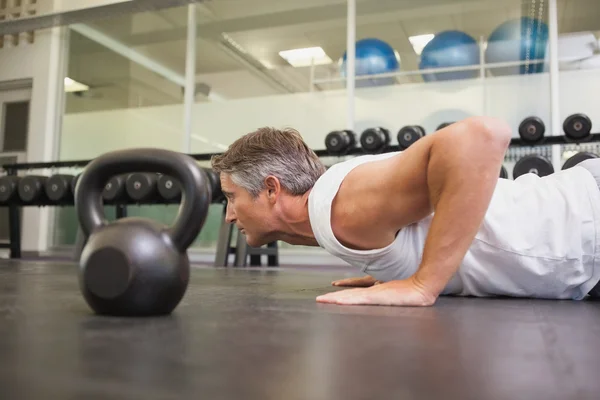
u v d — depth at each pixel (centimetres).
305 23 546
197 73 580
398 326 69
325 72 537
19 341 54
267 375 41
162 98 579
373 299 96
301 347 53
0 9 611
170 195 388
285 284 160
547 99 434
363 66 483
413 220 105
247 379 39
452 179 92
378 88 481
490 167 91
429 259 97
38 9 595
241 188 111
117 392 35
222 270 277
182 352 49
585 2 458
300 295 116
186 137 549
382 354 50
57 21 553
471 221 94
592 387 38
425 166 94
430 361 47
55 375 40
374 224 104
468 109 451
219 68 573
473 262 116
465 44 450
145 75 591
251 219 113
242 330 64
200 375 40
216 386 37
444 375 42
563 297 121
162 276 73
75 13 529
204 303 97
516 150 421
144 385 37
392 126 475
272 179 108
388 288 98
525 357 49
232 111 537
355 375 41
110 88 600
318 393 36
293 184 109
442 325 71
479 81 449
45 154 594
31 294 109
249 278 196
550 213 115
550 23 436
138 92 590
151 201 407
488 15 494
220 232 377
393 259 113
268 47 562
